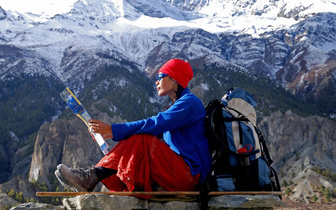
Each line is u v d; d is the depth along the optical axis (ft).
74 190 12.98
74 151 558.15
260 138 14.37
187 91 14.53
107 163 12.91
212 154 14.47
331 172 517.55
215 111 13.93
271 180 14.62
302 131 632.38
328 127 611.06
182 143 13.65
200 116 14.02
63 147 570.87
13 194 413.39
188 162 13.33
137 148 12.84
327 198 446.60
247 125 13.84
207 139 14.08
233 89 14.32
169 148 13.28
